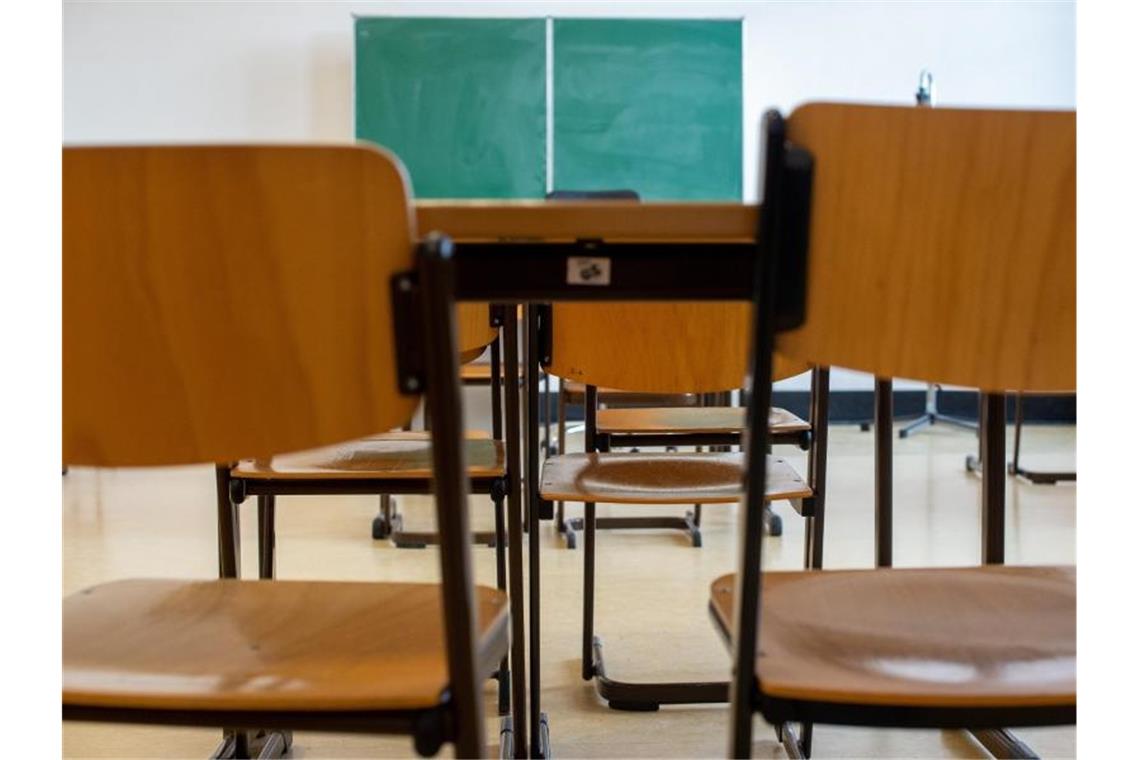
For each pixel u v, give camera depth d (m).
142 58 5.53
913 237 0.81
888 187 0.81
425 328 0.76
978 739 1.73
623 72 5.42
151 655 0.89
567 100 5.43
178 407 0.82
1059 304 0.83
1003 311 0.83
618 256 0.95
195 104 5.56
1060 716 0.82
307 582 1.09
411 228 0.77
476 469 1.65
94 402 0.82
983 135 0.79
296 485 1.65
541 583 2.61
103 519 3.34
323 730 0.81
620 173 5.47
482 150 5.44
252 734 1.72
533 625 1.64
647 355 1.82
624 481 1.75
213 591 1.06
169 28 5.51
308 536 3.14
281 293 0.79
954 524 3.24
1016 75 5.61
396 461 1.74
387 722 0.81
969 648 0.92
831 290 0.83
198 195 0.77
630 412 2.50
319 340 0.79
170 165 0.77
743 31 5.45
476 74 5.41
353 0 5.53
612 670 2.01
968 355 0.83
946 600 1.04
